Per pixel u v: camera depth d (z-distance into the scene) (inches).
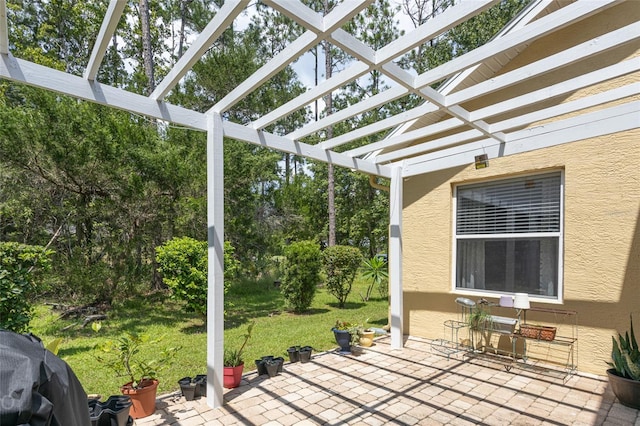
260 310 348.5
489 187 214.5
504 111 144.3
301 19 86.8
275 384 156.0
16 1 536.1
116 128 302.4
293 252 340.8
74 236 327.3
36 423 45.7
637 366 132.3
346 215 730.2
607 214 168.1
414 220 243.8
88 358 196.5
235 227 375.9
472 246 220.2
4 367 49.5
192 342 230.7
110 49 605.3
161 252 267.0
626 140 164.2
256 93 516.4
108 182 303.6
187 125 137.8
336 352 204.8
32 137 267.0
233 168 377.7
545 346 184.5
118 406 110.5
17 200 289.6
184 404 136.3
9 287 179.3
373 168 214.2
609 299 165.9
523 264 198.7
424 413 129.4
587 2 85.6
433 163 202.5
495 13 516.4
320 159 187.3
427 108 143.2
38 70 104.0
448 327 222.8
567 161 180.2
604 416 126.9
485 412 130.2
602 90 175.5
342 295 369.1
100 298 304.0
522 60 204.4
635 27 96.2
